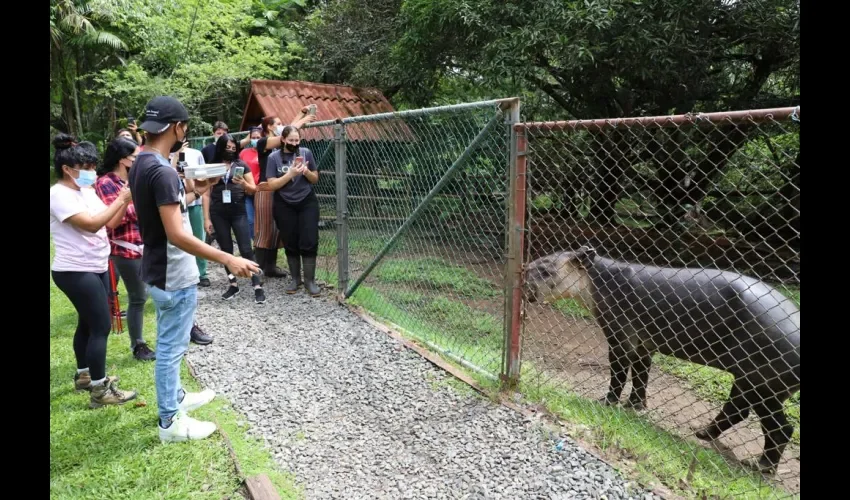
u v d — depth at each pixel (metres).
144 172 2.81
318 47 13.52
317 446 3.17
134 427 3.32
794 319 2.97
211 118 14.84
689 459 3.00
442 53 10.02
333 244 6.75
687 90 8.48
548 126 3.24
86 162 3.30
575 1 7.54
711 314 3.20
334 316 5.31
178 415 3.16
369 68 11.63
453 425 3.33
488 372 3.88
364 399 3.72
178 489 2.69
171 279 2.99
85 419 3.41
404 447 3.14
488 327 5.21
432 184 5.08
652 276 3.49
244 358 4.39
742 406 3.19
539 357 4.85
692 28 7.38
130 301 4.29
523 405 3.46
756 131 6.56
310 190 5.91
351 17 13.09
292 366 4.25
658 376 4.38
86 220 3.28
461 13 8.27
